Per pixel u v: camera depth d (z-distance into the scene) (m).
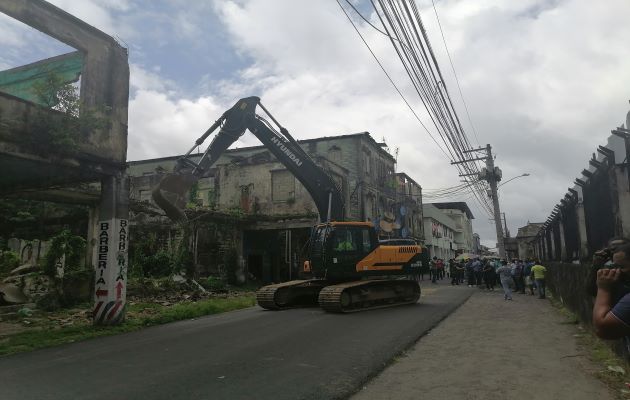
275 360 7.32
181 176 13.84
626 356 6.51
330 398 5.46
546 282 22.47
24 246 19.28
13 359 8.02
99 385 6.12
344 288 13.40
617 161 8.34
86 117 11.00
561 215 15.26
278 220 27.28
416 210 51.19
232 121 15.50
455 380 6.22
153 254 24.59
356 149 35.34
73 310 15.01
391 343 8.62
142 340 9.59
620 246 3.22
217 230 27.28
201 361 7.36
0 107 9.72
